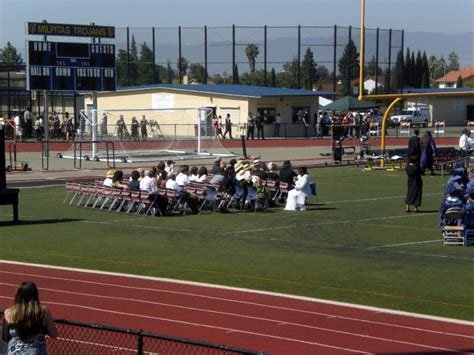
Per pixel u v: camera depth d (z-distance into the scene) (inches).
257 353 358.3
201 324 596.7
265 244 932.0
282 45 3457.2
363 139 1918.1
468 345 544.7
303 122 2871.6
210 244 933.8
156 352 526.9
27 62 1915.6
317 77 4042.8
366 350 534.6
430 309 640.4
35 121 2714.1
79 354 513.3
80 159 1859.0
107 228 1046.4
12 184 1537.9
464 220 908.0
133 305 653.9
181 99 2957.7
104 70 2016.5
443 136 2829.7
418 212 1157.1
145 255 867.4
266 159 2009.1
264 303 657.6
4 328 379.2
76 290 708.0
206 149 2284.7
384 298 676.7
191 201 1162.0
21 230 1030.4
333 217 1120.2
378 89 3639.3
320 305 652.1
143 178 1162.0
